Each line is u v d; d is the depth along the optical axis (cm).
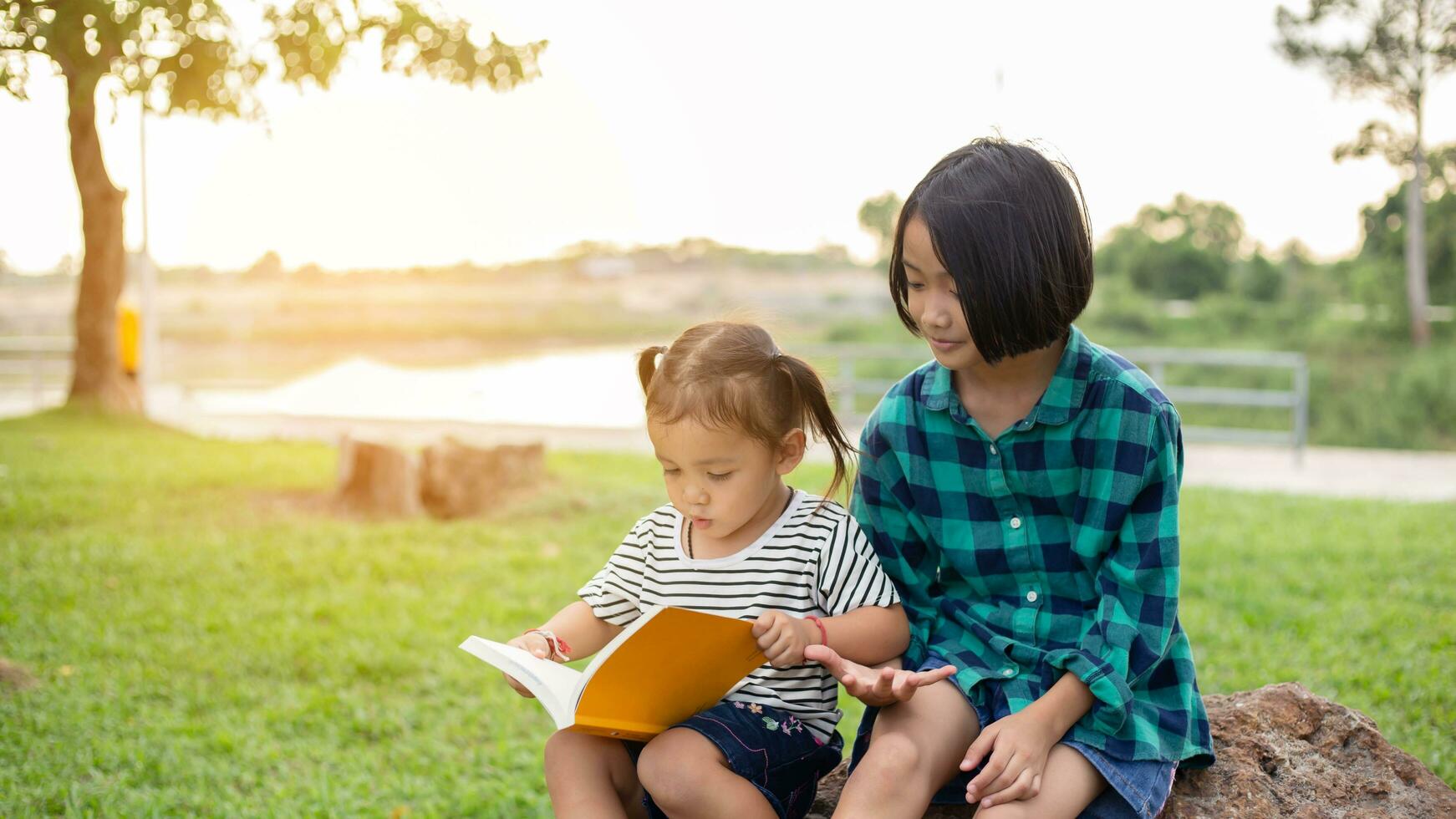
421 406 1683
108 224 1276
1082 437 210
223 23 596
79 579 612
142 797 351
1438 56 1944
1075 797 195
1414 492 997
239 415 1523
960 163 199
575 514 817
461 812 355
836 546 210
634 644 173
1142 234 2717
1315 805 223
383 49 588
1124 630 203
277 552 683
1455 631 520
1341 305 2281
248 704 449
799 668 209
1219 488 941
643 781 192
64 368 2303
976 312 191
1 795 345
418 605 586
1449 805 227
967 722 204
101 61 534
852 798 186
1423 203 2167
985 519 220
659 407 200
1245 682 455
